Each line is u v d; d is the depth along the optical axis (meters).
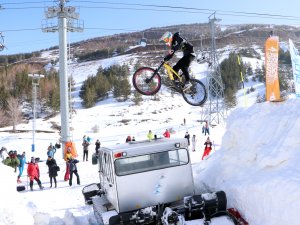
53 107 79.25
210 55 44.47
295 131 7.46
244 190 7.25
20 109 70.69
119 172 7.95
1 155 28.55
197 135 39.75
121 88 97.38
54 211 11.83
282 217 6.12
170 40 8.76
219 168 9.27
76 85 122.81
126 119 72.31
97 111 84.06
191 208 7.36
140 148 8.09
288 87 84.44
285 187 6.24
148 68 8.94
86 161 26.28
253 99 99.12
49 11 32.88
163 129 54.25
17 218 7.65
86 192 11.09
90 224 9.48
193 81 9.06
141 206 8.02
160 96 96.94
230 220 7.23
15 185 8.52
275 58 12.02
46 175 21.00
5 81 97.06
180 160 8.41
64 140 31.58
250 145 8.38
